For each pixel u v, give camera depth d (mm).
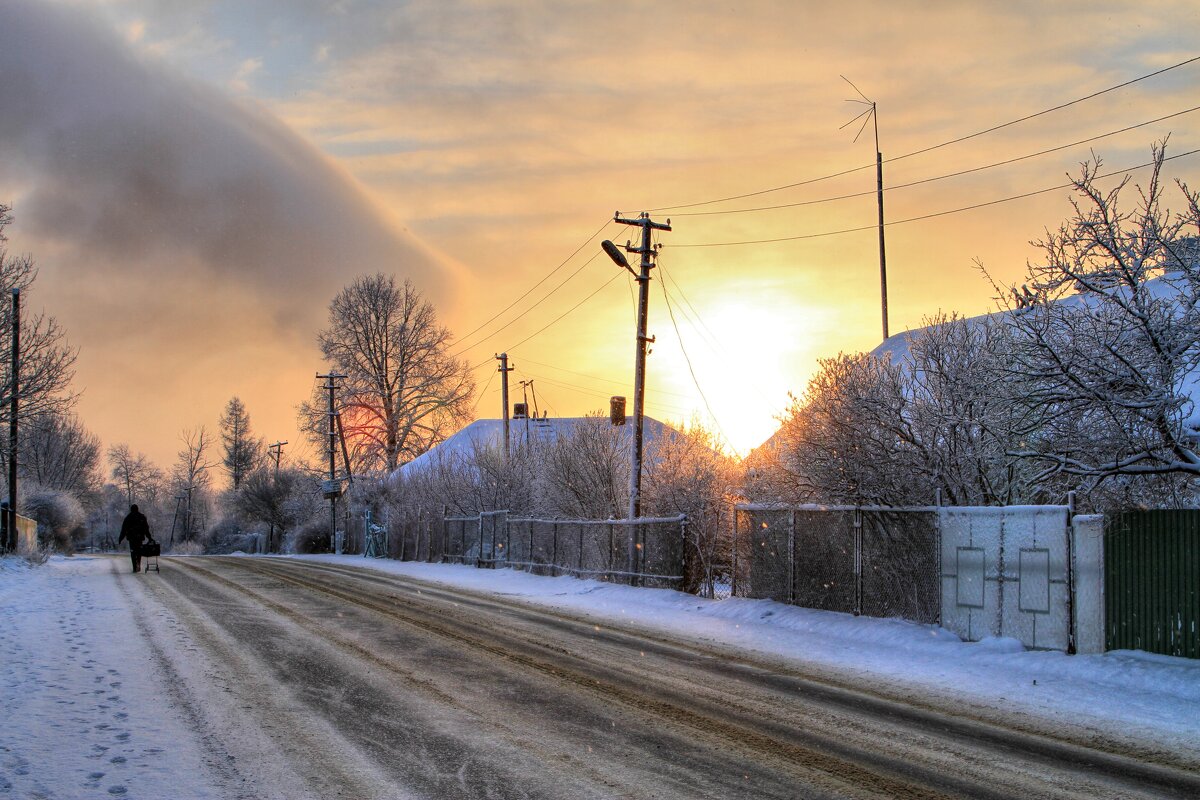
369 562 40594
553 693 9375
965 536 13547
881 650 13031
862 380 16281
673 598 19875
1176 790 6328
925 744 7547
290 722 7730
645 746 7254
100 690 8609
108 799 5492
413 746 7062
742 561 19062
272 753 6738
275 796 5738
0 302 29875
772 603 17328
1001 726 8320
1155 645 11000
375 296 59750
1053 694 9852
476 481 41125
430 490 44844
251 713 8000
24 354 30609
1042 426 13039
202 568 28562
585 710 8578
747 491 21266
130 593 18672
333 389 59406
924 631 13781
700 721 8227
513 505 37625
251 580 23266
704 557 20938
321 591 20469
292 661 10789
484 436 62781
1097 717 8742
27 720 7250
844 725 8211
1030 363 12719
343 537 56938
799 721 8344
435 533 40500
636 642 13617
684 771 6535
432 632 13906
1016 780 6508
